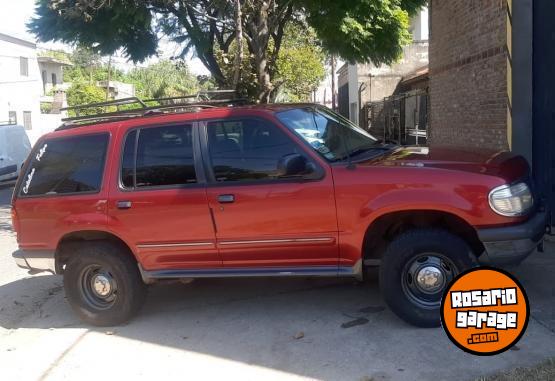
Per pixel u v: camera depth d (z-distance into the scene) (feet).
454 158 16.46
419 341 15.34
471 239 15.99
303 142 16.55
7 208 50.19
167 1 41.22
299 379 14.03
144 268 18.07
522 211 15.19
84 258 18.43
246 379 14.29
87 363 16.14
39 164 19.22
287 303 19.17
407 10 48.32
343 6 40.96
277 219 16.46
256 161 16.83
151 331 18.02
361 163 16.24
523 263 20.31
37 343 17.97
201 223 17.10
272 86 43.29
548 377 12.56
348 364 14.53
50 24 42.96
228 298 20.24
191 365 15.37
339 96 130.62
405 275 15.87
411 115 65.62
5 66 121.29
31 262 19.19
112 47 45.57
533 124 25.70
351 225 15.92
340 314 17.78
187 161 17.38
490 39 30.35
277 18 42.50
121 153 18.08
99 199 18.02
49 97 149.28
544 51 24.72
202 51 45.88
